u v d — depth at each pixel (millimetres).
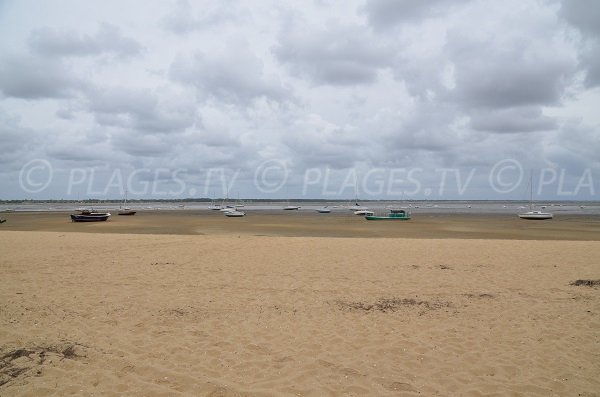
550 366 5742
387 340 6742
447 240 19844
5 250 16109
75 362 5680
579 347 6438
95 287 10219
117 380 5176
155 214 82938
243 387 5051
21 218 64000
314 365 5742
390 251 16250
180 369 5555
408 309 8523
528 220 60594
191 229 39875
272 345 6488
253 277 11555
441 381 5285
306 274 11969
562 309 8516
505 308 8586
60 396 4727
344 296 9555
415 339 6793
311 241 19188
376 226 45125
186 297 9367
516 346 6488
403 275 11852
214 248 16938
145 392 4875
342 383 5203
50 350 6074
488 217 70500
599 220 60781
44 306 8414
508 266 13172
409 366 5742
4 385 4949
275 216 73562
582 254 15445
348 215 78625
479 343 6617
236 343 6562
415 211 106000
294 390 4992
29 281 10805
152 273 12008
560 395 4930
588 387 5125
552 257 14812
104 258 14477
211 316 7969
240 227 43062
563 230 40031
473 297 9477
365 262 13883
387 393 4953
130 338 6707
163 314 8055
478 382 5254
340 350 6309
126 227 42812
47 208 128875
